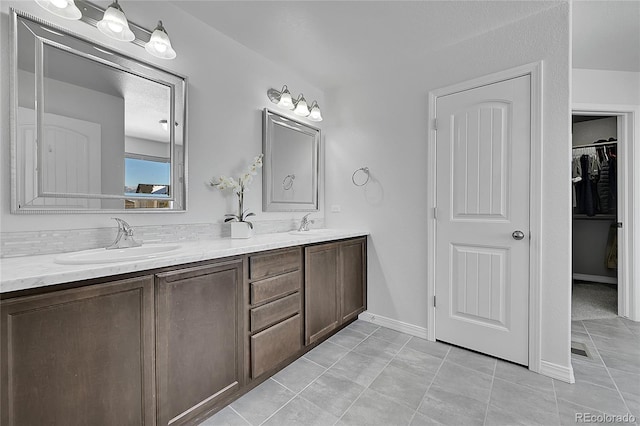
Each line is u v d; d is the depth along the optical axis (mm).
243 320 1594
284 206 2613
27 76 1298
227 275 1510
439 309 2291
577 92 2672
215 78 2072
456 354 2086
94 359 1037
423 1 1773
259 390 1662
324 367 1914
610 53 2398
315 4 1808
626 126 2717
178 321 1288
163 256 1279
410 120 2463
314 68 2623
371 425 1386
